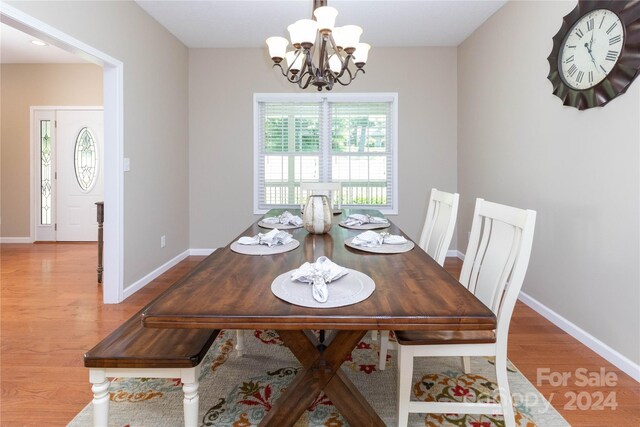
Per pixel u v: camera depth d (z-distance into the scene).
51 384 1.72
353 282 1.13
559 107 2.37
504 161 3.11
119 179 2.83
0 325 2.41
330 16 1.83
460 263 4.01
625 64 1.81
